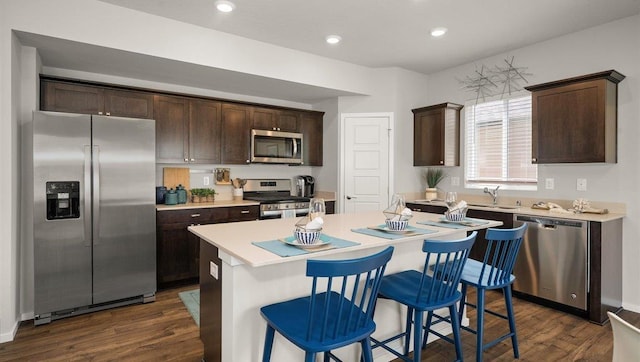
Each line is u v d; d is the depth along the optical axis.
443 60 4.28
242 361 1.71
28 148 2.84
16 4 2.53
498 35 3.51
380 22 3.22
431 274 2.39
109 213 3.00
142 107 3.65
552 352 2.35
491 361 2.24
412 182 4.73
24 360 2.22
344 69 4.33
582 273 2.87
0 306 2.48
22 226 2.81
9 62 2.50
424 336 2.36
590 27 3.33
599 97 3.00
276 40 3.64
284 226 2.30
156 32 3.08
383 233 2.07
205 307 2.08
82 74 3.55
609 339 2.54
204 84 4.06
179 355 2.29
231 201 4.30
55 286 2.79
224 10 2.98
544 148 3.36
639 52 3.04
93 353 2.31
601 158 2.99
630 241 3.08
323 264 1.32
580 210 3.15
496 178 4.17
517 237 2.08
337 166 4.75
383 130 4.58
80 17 2.76
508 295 2.25
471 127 4.42
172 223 3.58
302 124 4.83
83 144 2.87
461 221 2.51
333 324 1.54
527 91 3.82
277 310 1.66
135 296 3.15
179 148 3.88
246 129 4.37
